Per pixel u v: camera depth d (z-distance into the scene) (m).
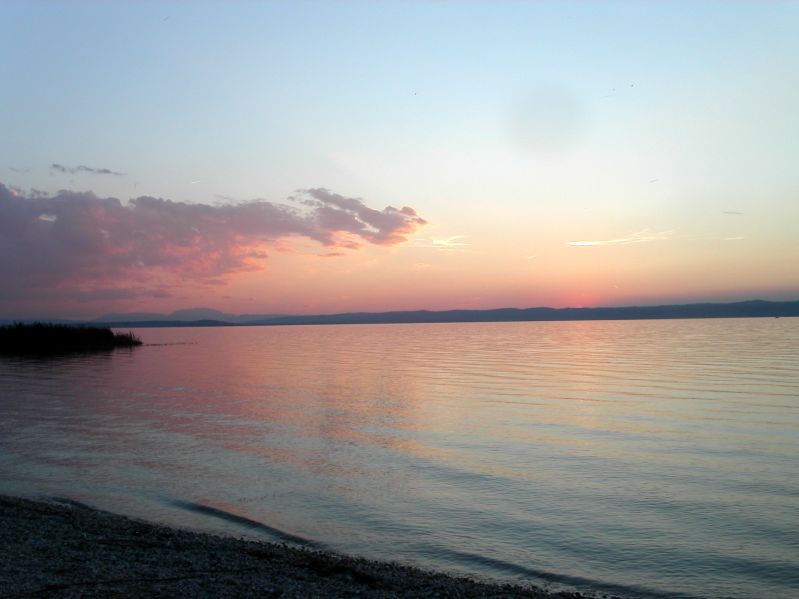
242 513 17.31
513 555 14.28
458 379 55.41
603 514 17.30
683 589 12.42
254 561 12.48
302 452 25.41
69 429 30.83
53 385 51.59
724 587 12.51
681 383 49.62
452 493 19.41
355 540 15.23
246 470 22.31
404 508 17.84
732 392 43.62
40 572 10.93
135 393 46.22
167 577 10.98
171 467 22.70
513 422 32.75
